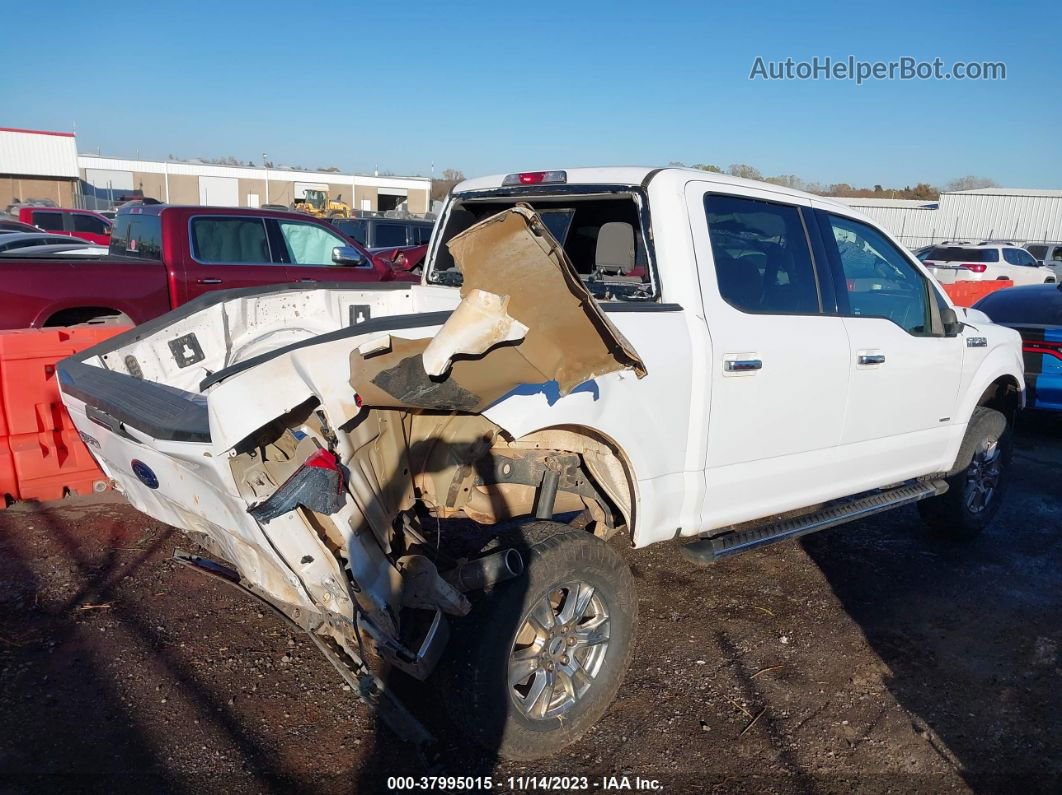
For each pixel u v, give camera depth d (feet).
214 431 8.16
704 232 12.05
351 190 181.57
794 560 16.96
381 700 9.36
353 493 8.75
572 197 12.96
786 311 13.23
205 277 26.99
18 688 11.31
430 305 15.16
